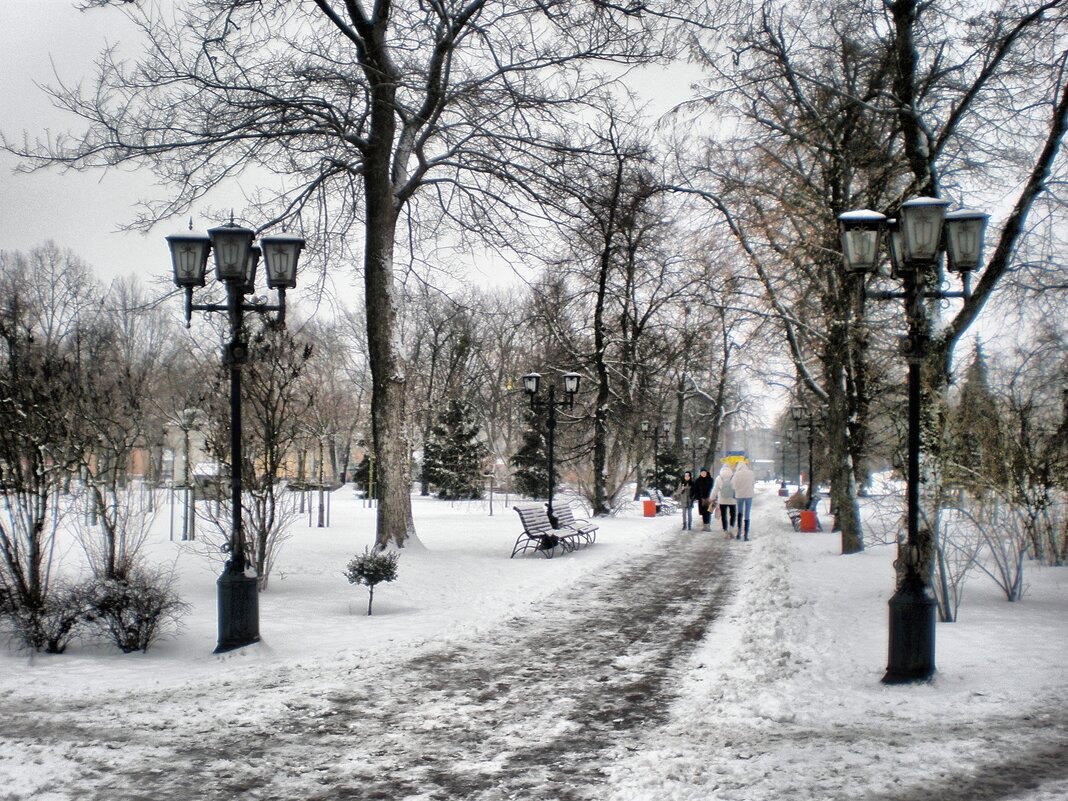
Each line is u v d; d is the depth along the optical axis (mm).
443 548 20297
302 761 6324
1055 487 15406
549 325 39500
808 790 5488
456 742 6801
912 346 8766
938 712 7230
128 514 12125
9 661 9367
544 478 49031
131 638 9992
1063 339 17500
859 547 20453
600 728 7184
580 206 19672
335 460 64875
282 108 17625
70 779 5840
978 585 13547
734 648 10266
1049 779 5566
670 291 37969
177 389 28906
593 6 17438
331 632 11172
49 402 11367
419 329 57344
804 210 18906
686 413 64875
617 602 13852
